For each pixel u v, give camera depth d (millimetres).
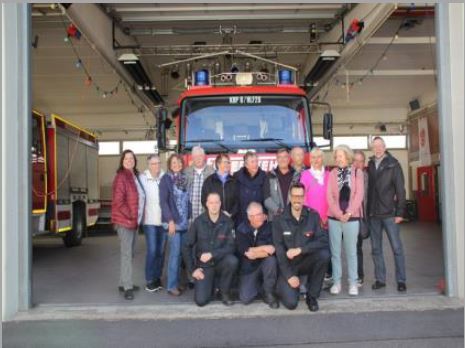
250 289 5672
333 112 22234
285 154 6191
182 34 13148
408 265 8398
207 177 6266
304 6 11320
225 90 7820
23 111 5691
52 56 13664
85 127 21766
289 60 15609
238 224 6207
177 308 5613
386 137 22375
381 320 5086
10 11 5633
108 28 11578
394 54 14711
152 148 21719
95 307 5703
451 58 5852
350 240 5996
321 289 5750
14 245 5590
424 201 19891
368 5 10305
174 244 6227
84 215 13297
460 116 5797
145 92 15680
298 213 5414
